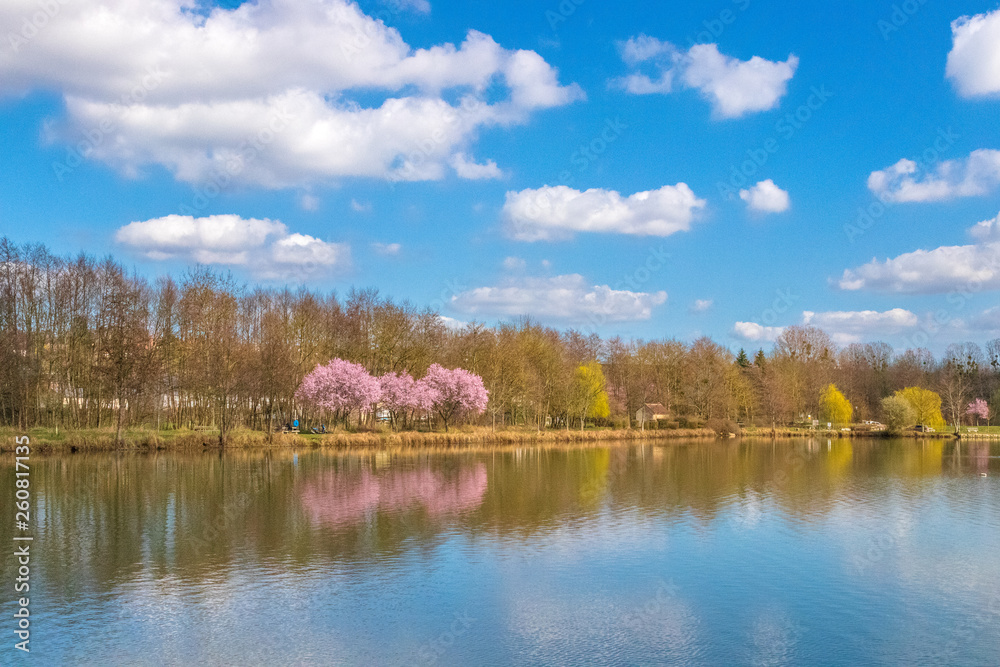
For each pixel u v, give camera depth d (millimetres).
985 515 40594
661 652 20719
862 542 33562
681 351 128500
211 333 78688
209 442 72125
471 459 70188
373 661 19906
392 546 31875
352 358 95188
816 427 127688
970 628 22797
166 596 24953
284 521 36812
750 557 30766
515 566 29047
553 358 105375
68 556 29766
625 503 43781
